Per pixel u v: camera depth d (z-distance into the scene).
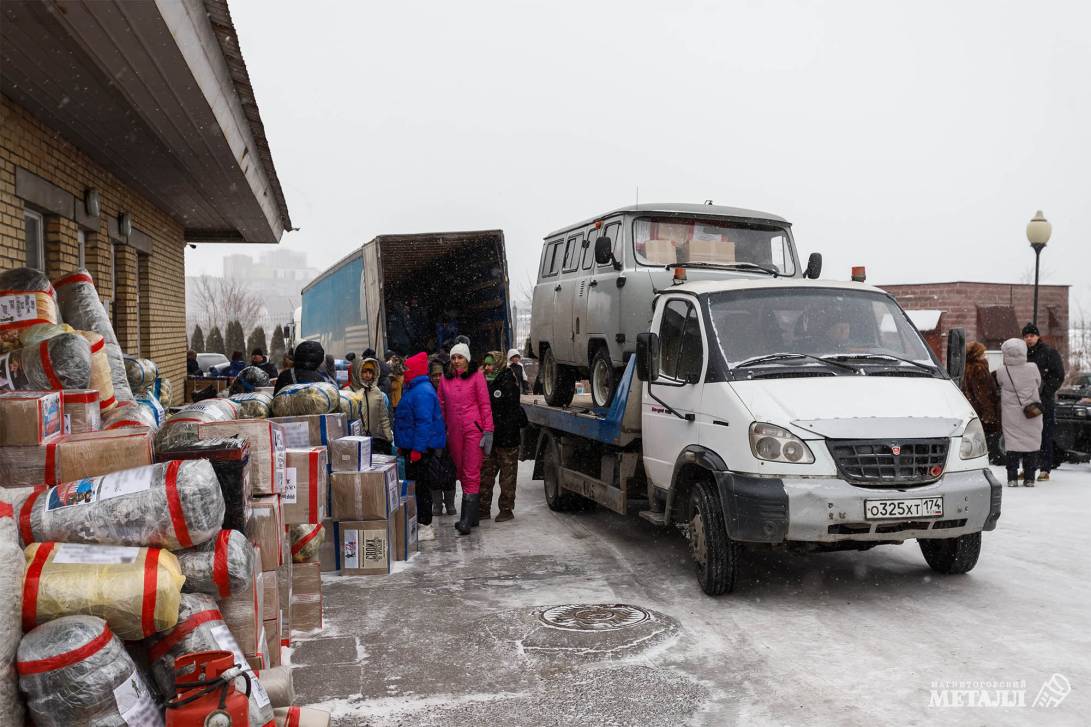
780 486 5.91
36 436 3.91
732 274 8.95
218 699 3.16
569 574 7.18
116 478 3.61
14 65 6.11
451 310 17.25
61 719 3.04
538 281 11.87
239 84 7.58
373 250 15.97
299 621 5.69
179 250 15.20
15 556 3.19
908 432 6.01
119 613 3.27
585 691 4.66
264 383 10.97
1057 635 5.42
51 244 8.35
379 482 7.21
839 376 6.52
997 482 6.16
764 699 4.52
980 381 12.23
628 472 8.02
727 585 6.35
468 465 8.91
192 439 4.54
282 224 16.05
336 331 21.97
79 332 5.08
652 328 7.98
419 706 4.52
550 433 10.49
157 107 7.07
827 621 5.79
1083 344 36.56
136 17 5.09
